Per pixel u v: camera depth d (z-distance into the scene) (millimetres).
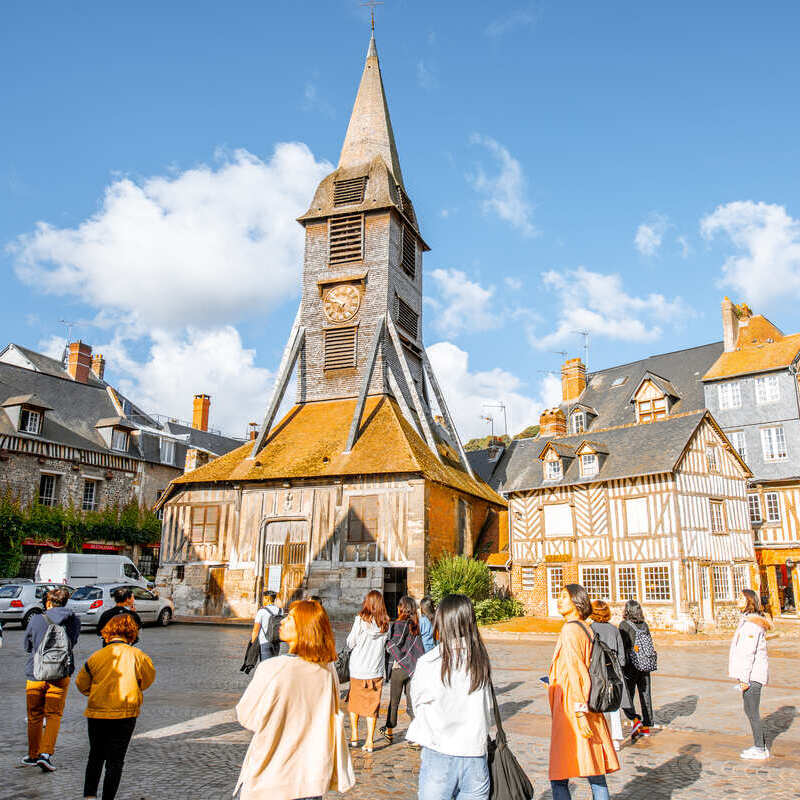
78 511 31562
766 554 26781
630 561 23297
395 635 7367
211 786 5656
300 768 3586
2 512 28172
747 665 6895
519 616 25281
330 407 30156
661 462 23172
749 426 28297
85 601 20125
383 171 32500
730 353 30609
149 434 36406
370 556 24375
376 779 6047
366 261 31531
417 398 30234
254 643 10234
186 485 27891
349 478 25281
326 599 24547
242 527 26422
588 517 24672
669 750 7176
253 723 3621
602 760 4551
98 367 42219
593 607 7492
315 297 32156
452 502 27203
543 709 9258
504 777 3680
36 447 30297
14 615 19609
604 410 33938
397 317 31781
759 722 6809
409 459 24766
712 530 23750
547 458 26531
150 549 35219
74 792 5508
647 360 35094
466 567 23422
